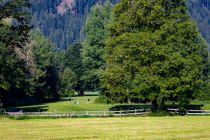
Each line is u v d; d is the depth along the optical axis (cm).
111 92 6131
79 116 5512
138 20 6025
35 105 8881
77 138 3169
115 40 6066
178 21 6072
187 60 5853
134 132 3553
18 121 4800
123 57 6000
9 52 6034
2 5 5738
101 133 3478
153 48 5781
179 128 3894
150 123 4444
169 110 6228
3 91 8681
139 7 6053
